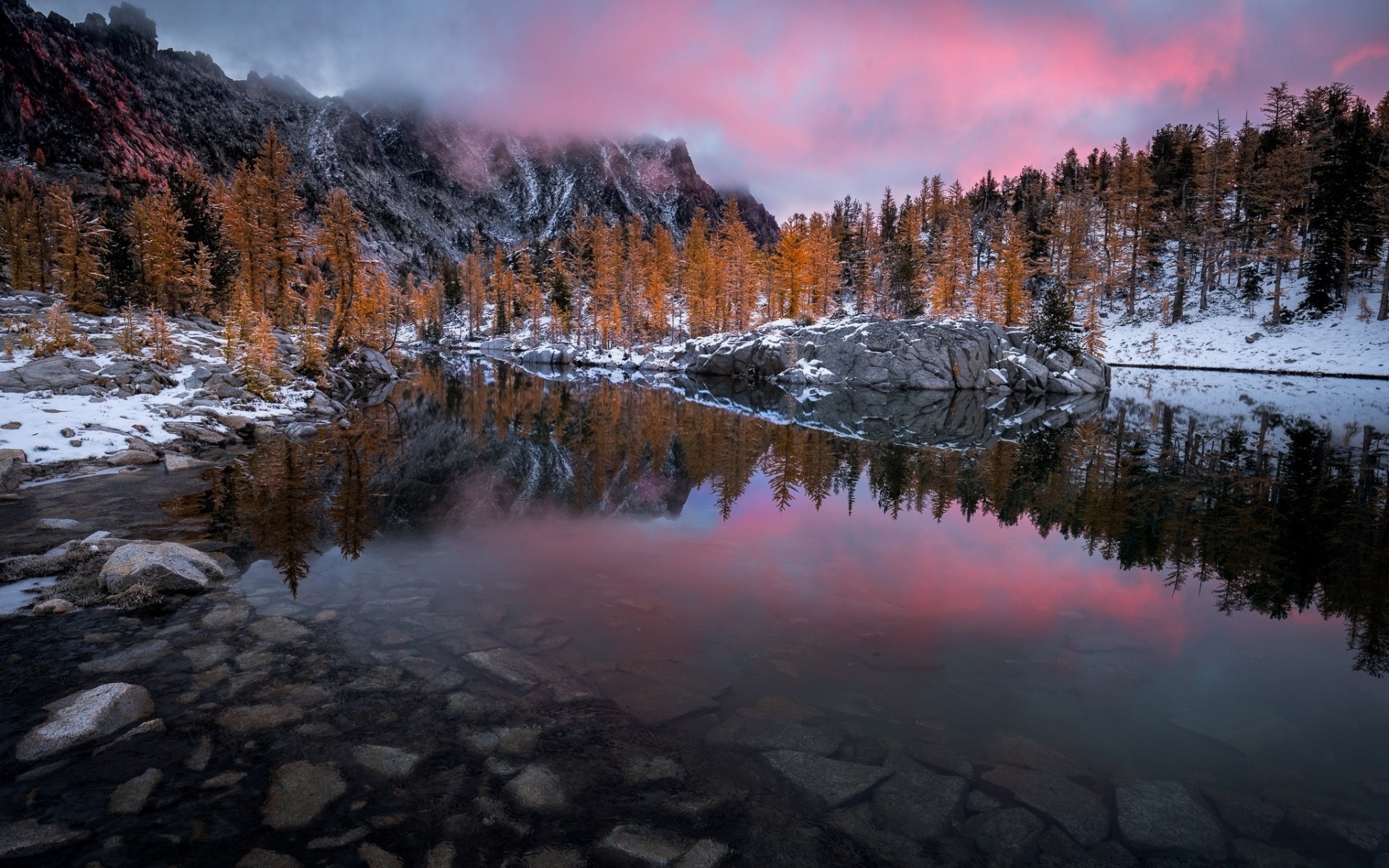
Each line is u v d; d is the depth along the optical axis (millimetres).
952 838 3990
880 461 20375
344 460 18078
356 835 3887
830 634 7145
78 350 25156
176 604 7609
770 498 14938
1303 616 7961
